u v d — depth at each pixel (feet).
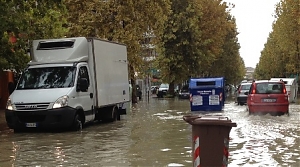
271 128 48.34
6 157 33.06
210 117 22.03
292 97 109.09
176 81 167.02
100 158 31.76
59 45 53.42
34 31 62.95
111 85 60.54
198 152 21.57
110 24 94.63
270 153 32.42
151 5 97.40
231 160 29.91
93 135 45.83
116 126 55.52
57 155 33.55
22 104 47.09
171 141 40.27
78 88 50.03
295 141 38.34
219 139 21.43
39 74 51.03
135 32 95.55
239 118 61.00
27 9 59.26
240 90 105.40
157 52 166.30
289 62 180.86
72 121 47.96
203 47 164.86
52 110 46.57
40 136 45.68
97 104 54.90
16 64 58.90
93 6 92.68
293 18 138.51
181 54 161.48
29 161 31.27
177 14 159.12
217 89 79.77
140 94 163.02
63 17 76.74
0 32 55.31
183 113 77.05
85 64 53.36
